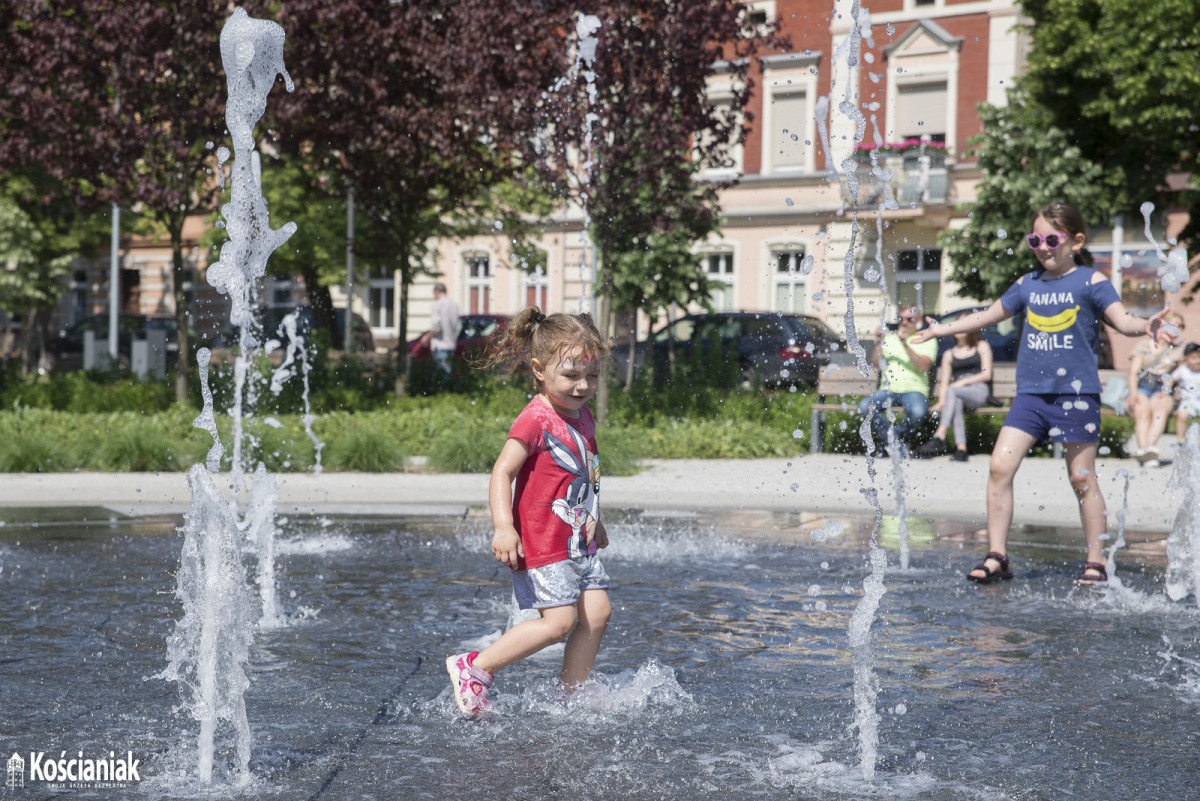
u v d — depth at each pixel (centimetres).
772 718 326
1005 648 416
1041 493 953
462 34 1502
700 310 2817
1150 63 1992
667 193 1471
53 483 976
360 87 1609
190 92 1575
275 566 600
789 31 2831
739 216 2873
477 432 1180
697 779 274
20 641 419
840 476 1102
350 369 1833
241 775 277
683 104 1438
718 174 2903
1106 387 1406
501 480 332
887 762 288
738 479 1073
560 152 1430
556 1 1389
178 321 1677
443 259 3234
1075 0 2072
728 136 1491
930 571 589
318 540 702
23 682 362
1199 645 422
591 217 1468
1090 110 2066
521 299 3083
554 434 338
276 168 2525
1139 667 388
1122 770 283
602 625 344
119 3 1521
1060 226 561
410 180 1711
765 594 522
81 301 4000
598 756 292
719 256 2933
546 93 1388
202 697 289
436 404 1614
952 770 282
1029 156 2025
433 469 1151
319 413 1605
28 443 1117
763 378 1994
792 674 375
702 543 682
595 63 1377
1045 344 567
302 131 1691
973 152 2069
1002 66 2675
